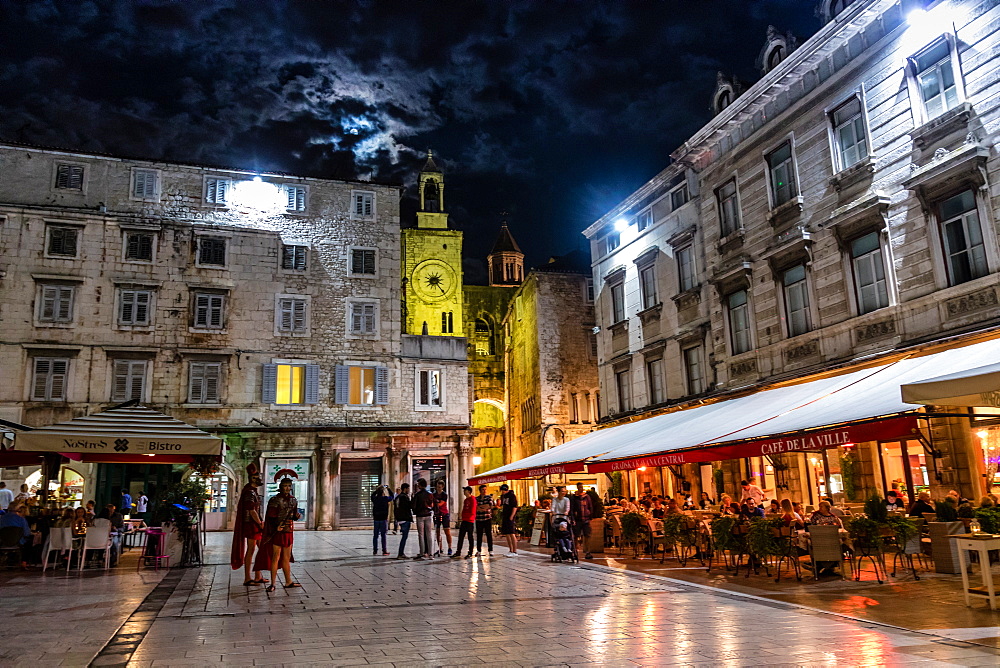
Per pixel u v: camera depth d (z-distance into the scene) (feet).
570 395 131.64
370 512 111.14
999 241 48.93
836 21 61.67
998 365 29.14
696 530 51.34
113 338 104.68
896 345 55.72
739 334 75.72
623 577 44.60
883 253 57.67
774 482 70.74
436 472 115.85
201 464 58.49
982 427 49.80
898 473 57.16
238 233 113.19
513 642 25.14
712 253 80.23
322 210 119.03
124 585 41.73
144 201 110.83
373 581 43.11
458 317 164.96
